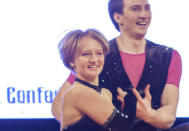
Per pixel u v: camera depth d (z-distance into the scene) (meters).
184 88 7.09
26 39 7.01
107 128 5.53
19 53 6.99
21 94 6.98
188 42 7.11
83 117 5.50
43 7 7.04
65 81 6.75
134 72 6.88
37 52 7.02
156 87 6.90
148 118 6.82
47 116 7.00
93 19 7.04
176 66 6.99
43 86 7.01
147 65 6.92
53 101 6.77
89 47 6.11
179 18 7.11
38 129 7.02
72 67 6.10
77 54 6.07
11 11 6.99
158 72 6.93
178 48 7.08
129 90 6.82
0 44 6.96
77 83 5.77
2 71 6.95
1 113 6.94
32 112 6.99
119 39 6.95
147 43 7.00
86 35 6.13
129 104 6.79
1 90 6.95
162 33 7.07
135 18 6.92
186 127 5.64
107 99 5.66
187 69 7.11
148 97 6.86
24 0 7.01
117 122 5.58
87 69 6.06
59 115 6.70
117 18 6.97
